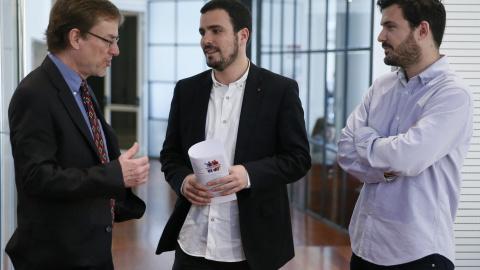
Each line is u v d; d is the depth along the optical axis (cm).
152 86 1146
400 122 228
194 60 1111
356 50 579
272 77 248
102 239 212
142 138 1141
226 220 242
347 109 607
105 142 229
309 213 718
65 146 204
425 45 220
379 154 218
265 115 242
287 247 250
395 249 220
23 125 198
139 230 591
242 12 239
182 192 239
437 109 214
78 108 210
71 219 206
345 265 488
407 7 217
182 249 249
